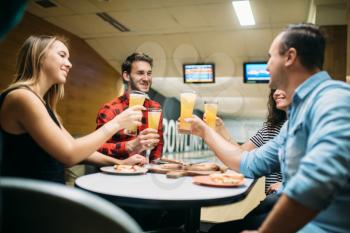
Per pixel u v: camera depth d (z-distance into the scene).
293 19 5.42
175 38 6.60
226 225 1.68
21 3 0.57
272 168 1.74
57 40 1.92
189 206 1.22
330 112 1.08
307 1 4.75
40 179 1.65
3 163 1.61
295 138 1.29
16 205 0.53
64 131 1.98
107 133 1.75
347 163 1.00
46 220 0.53
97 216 0.53
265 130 2.65
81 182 1.50
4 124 1.62
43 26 5.91
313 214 0.99
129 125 1.85
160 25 6.02
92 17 5.79
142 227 2.23
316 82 1.30
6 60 5.07
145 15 5.58
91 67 7.46
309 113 1.24
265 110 12.47
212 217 3.48
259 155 1.77
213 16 5.46
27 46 1.86
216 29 6.05
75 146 1.63
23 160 1.62
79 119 7.07
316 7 4.76
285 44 1.36
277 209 1.03
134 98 2.05
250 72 7.18
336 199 1.12
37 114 1.59
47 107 1.89
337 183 0.98
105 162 2.14
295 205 1.00
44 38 1.89
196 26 5.96
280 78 1.40
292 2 4.80
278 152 1.61
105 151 2.48
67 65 1.95
